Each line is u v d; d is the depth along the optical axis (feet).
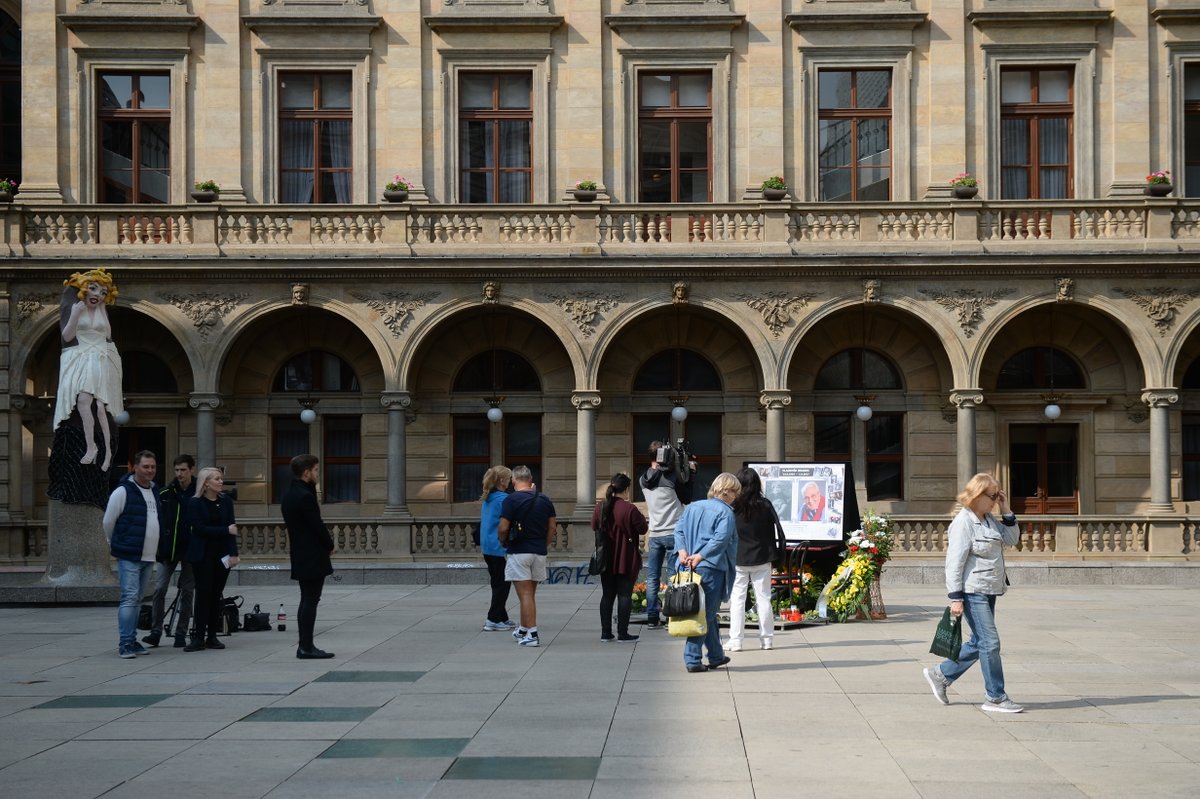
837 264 89.30
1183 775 28.78
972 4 95.96
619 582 53.62
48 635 57.77
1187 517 88.33
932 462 95.14
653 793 27.22
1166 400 89.40
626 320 90.84
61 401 71.61
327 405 96.17
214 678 43.70
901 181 95.55
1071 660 47.55
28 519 93.35
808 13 95.40
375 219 91.86
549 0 96.78
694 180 96.68
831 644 52.49
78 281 72.23
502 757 30.83
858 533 62.03
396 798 26.96
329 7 96.43
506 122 97.30
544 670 45.19
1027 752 31.24
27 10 95.61
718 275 90.17
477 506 96.27
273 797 27.12
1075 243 89.66
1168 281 89.61
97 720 35.91
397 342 90.89
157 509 51.03
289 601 74.18
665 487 59.36
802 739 32.83
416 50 96.32
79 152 95.61
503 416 96.94
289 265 90.02
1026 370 95.76
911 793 27.17
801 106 95.71
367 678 43.47
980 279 90.02
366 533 90.07
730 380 95.96
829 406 95.86
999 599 73.46
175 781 28.55
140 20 95.30
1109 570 85.76
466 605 71.41
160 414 95.50
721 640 54.49
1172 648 50.98
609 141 96.17
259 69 96.37
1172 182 93.35
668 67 96.37
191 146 96.12
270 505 95.76
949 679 37.55
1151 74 95.55
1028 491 95.61
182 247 90.84
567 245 90.94
